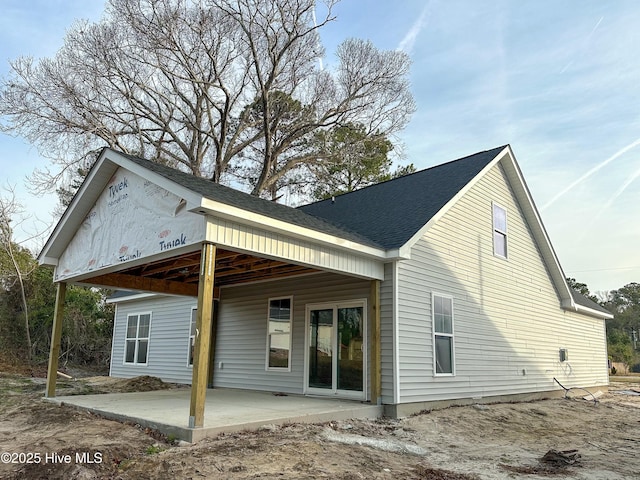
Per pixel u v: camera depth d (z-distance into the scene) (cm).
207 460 480
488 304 1157
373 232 999
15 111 1797
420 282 942
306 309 1042
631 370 3756
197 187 674
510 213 1339
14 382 1251
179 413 691
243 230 655
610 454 646
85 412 764
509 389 1177
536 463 580
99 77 1973
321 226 787
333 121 2417
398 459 556
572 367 1509
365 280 936
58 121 1892
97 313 2384
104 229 866
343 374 941
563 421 948
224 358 1219
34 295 2097
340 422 735
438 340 967
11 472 455
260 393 1045
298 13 2108
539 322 1376
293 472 455
